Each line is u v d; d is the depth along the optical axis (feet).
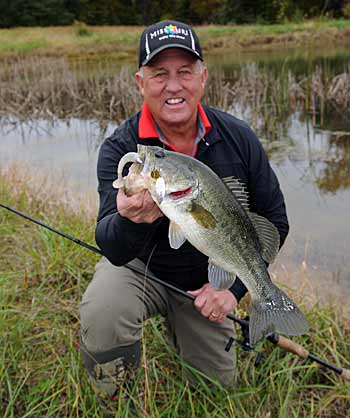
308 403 4.25
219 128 4.28
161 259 4.31
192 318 4.42
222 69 27.45
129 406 3.99
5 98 21.16
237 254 3.66
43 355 4.66
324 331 5.00
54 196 9.25
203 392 4.29
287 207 9.00
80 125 17.13
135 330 4.10
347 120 15.33
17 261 6.43
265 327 3.67
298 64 27.55
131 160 3.34
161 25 4.09
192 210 3.41
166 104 4.05
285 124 15.03
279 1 57.16
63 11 74.84
